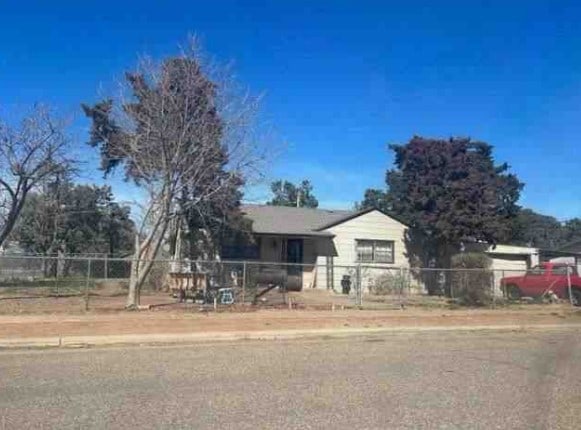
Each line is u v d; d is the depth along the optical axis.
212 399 8.97
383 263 34.75
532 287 28.98
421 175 35.03
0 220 35.66
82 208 46.44
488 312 24.14
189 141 22.05
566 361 13.12
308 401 8.92
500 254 39.62
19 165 28.92
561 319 22.61
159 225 22.11
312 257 33.56
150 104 21.81
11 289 26.86
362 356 13.54
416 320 20.91
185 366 11.87
